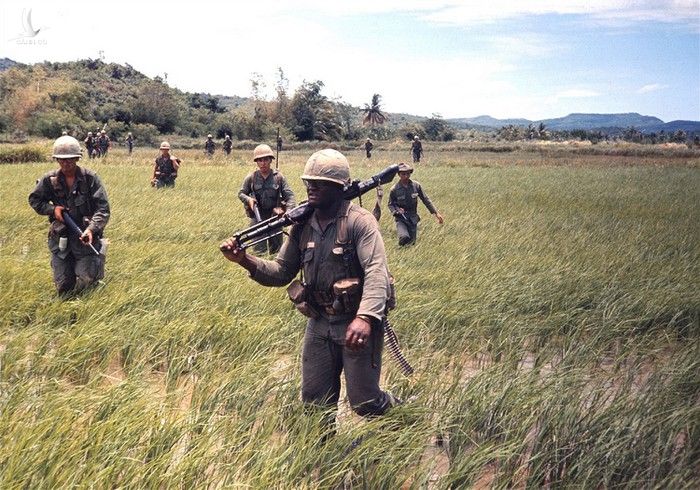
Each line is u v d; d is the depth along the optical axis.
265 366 5.00
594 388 4.71
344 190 3.97
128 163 36.44
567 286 8.07
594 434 4.03
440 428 3.98
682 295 7.52
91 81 149.38
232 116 96.56
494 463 4.09
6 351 5.21
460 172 34.69
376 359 4.04
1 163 33.81
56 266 7.18
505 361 5.46
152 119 95.62
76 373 5.28
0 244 10.38
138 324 5.82
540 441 4.00
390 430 4.04
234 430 3.93
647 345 6.21
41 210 7.10
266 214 10.01
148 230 11.89
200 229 12.25
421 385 4.89
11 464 3.23
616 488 3.70
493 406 4.35
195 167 33.12
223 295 7.07
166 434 3.74
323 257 3.97
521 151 71.00
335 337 4.04
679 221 15.45
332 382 4.19
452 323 6.62
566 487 3.63
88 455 3.58
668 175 33.75
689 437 3.98
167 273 8.09
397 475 3.61
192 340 5.78
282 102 97.69
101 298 6.79
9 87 95.12
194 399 4.58
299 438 3.82
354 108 137.12
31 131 84.12
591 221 15.33
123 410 3.93
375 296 3.76
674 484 3.46
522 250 10.92
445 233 12.83
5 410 3.96
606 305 7.17
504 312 7.06
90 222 7.18
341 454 3.76
